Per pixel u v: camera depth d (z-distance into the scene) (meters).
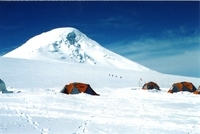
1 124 11.12
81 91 29.62
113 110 16.92
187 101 23.84
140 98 26.34
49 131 10.50
